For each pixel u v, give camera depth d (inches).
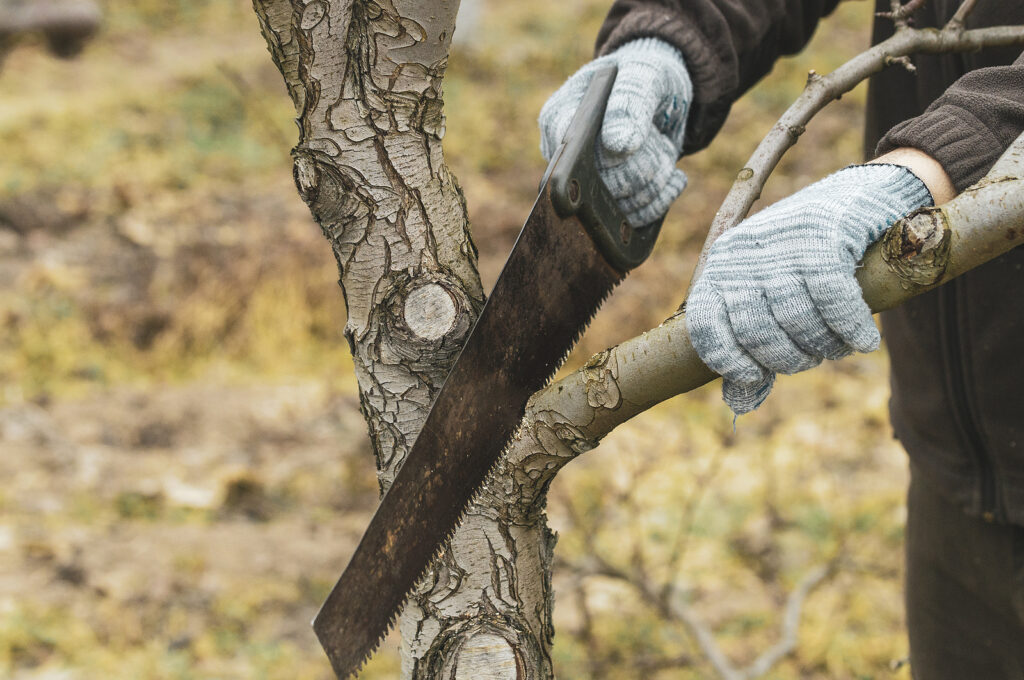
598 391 48.4
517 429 51.4
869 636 149.9
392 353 53.0
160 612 152.9
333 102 50.2
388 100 50.4
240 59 474.6
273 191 338.6
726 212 52.7
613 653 142.1
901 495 185.0
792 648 136.1
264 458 201.6
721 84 65.5
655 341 46.4
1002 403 66.8
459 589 55.1
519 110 421.4
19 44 480.1
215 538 173.6
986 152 46.9
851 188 44.8
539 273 49.1
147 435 208.4
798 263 42.7
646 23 63.9
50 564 161.9
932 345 69.9
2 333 243.3
